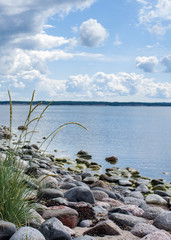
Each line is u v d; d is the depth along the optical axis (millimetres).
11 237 3324
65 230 3785
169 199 7285
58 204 5086
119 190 8891
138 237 4324
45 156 13555
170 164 13992
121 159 14969
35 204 4480
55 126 33281
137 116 69688
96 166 12797
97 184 8406
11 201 3789
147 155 16359
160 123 45094
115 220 4895
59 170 10664
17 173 4090
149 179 10945
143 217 5543
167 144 21000
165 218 5000
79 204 5203
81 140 21797
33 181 5625
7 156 4121
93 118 54031
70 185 7094
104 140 22250
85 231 4309
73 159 14344
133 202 6852
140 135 26641
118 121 47188
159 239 3943
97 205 5863
